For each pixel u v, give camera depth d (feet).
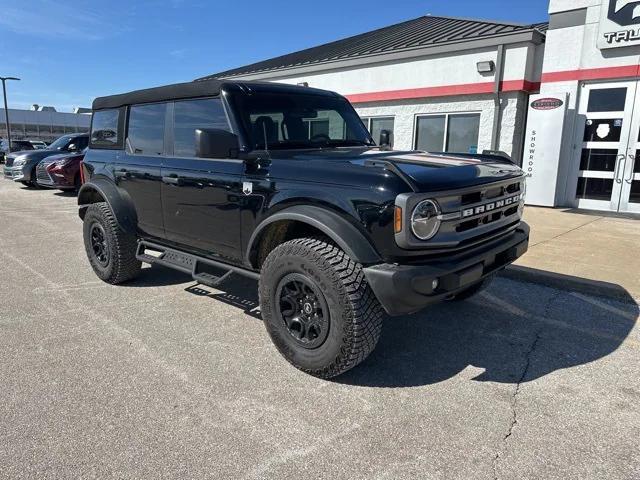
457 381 10.42
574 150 31.71
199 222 13.21
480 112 36.04
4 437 8.24
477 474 7.49
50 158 43.29
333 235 9.69
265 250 11.89
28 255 21.15
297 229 11.82
